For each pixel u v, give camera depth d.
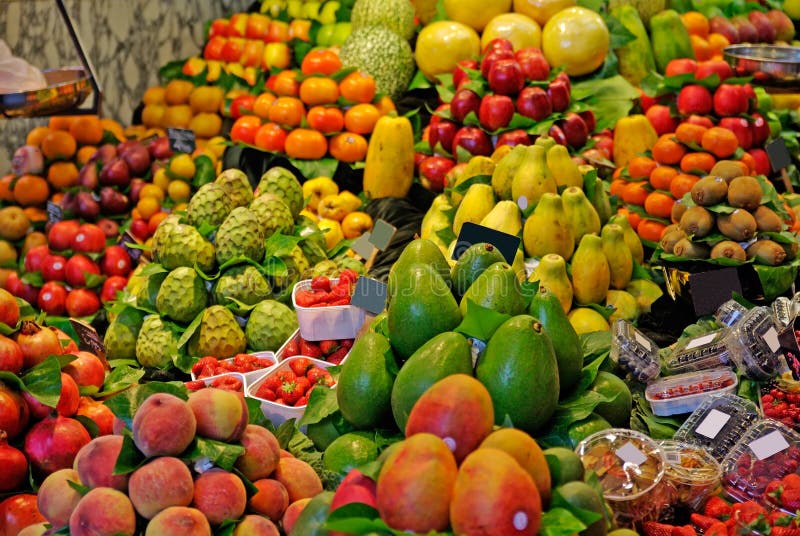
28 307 2.63
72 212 4.62
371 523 1.49
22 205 4.82
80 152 4.96
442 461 1.48
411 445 1.50
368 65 5.00
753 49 5.00
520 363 1.91
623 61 5.05
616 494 2.03
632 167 4.09
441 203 3.63
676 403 2.62
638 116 4.39
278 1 5.88
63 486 2.01
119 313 3.37
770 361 2.68
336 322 3.00
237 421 1.97
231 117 5.37
